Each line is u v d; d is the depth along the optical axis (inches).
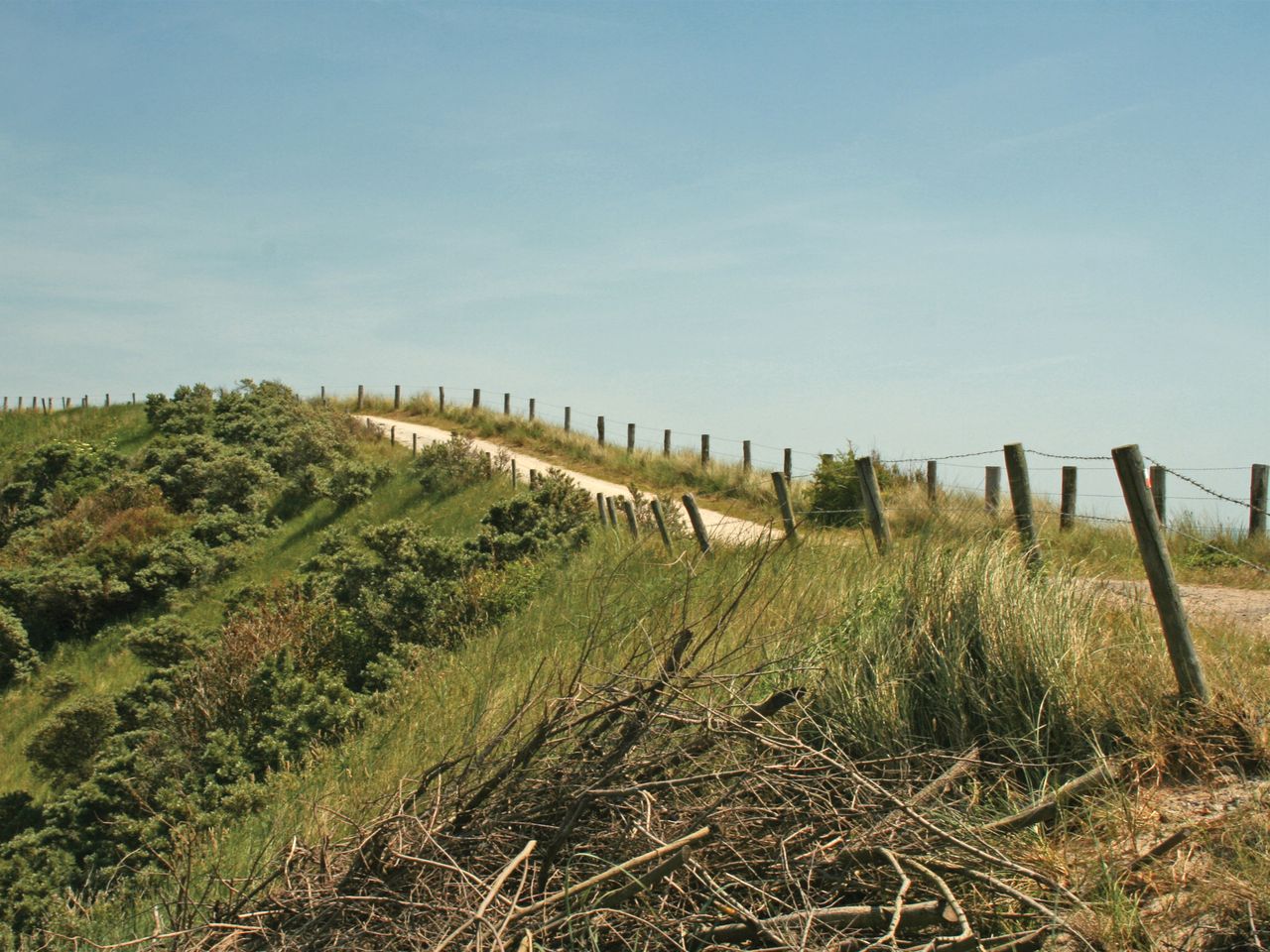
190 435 1513.3
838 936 133.1
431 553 677.3
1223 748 180.1
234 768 425.1
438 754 249.8
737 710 186.9
